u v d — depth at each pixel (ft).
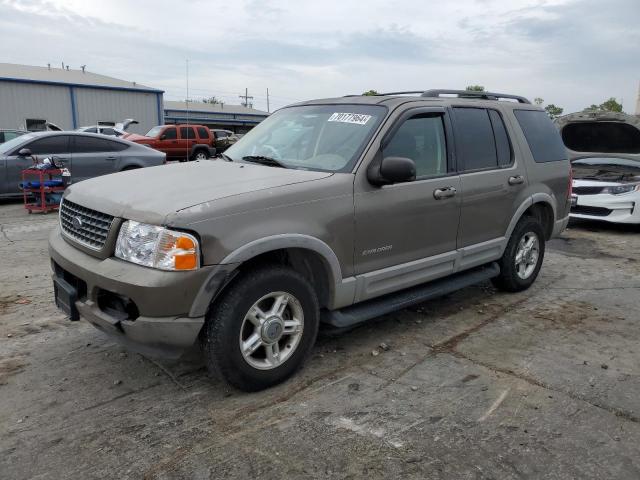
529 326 15.48
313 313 11.85
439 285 15.20
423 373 12.38
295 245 11.09
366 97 14.80
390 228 13.11
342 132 13.60
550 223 19.39
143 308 9.84
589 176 30.86
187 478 8.65
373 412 10.64
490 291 18.78
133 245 10.11
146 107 114.32
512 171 16.87
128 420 10.30
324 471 8.84
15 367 12.43
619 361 13.20
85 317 11.12
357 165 12.54
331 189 11.90
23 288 18.12
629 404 11.09
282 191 11.19
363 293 12.82
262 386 11.32
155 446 9.48
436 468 8.93
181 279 9.78
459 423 10.27
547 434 9.93
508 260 17.48
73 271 11.04
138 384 11.71
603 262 23.31
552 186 18.79
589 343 14.30
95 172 38.47
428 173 14.24
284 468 8.91
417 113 14.08
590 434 9.96
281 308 11.35
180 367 12.51
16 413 10.51
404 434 9.89
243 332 11.12
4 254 22.74
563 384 11.92
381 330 14.98
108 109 108.88
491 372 12.48
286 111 16.12
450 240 14.94
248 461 9.08
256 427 10.09
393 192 13.08
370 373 12.35
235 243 10.27
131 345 10.51
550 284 19.80
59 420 10.28
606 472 8.87
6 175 35.35
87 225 11.35
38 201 35.17
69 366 12.51
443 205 14.39
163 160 42.16
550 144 19.17
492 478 8.71
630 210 28.91
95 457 9.16
